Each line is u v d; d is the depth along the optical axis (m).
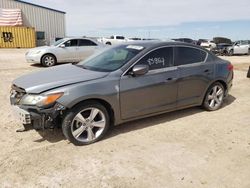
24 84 4.11
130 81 4.42
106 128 4.33
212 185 3.20
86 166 3.55
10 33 32.28
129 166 3.56
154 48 4.79
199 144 4.23
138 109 4.61
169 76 4.88
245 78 10.21
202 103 5.70
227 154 3.93
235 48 26.00
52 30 40.03
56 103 3.80
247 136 4.57
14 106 4.07
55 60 13.23
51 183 3.19
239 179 3.33
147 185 3.18
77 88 3.93
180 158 3.79
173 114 5.58
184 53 5.20
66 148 4.03
